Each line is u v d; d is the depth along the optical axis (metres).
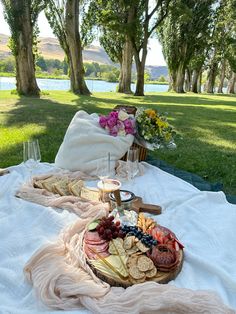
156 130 3.12
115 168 2.99
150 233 1.83
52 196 2.43
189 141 6.63
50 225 2.05
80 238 1.81
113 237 1.74
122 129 3.08
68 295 1.44
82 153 2.96
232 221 2.22
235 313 1.37
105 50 25.70
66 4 16.42
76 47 17.27
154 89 39.03
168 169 3.90
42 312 1.38
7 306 1.43
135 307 1.34
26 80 15.82
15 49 15.31
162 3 18.28
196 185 3.37
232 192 4.01
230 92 34.78
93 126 3.06
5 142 5.84
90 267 1.58
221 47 31.12
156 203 2.46
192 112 11.70
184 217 2.27
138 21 17.75
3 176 2.85
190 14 17.88
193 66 32.31
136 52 18.80
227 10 25.55
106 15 17.39
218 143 6.55
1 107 10.59
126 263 1.57
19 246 1.85
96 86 36.19
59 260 1.62
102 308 1.36
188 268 1.69
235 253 1.89
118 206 2.14
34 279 1.51
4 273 1.63
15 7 14.66
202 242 1.97
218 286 1.59
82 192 2.47
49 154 5.15
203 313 1.34
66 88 26.72
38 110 10.02
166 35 29.23
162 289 1.42
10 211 2.27
